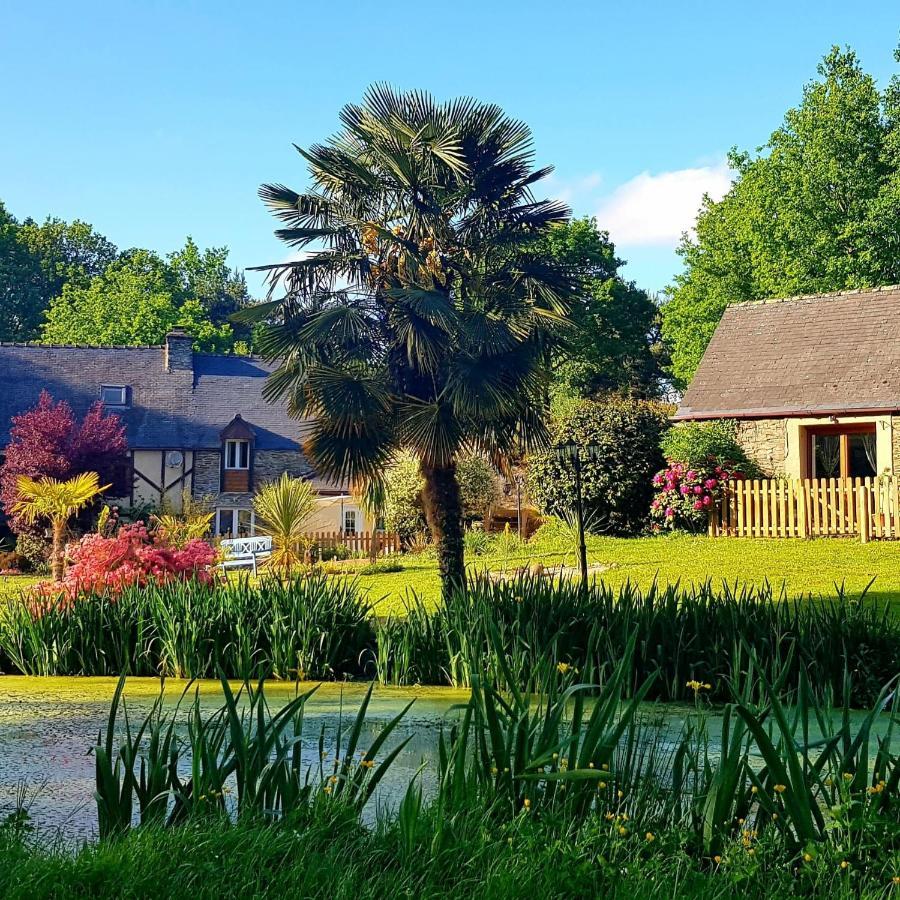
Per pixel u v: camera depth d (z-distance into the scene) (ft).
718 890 12.50
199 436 137.90
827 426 78.07
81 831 17.07
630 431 78.43
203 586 40.75
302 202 50.93
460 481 95.81
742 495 73.56
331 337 47.44
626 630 30.37
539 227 51.34
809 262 118.93
